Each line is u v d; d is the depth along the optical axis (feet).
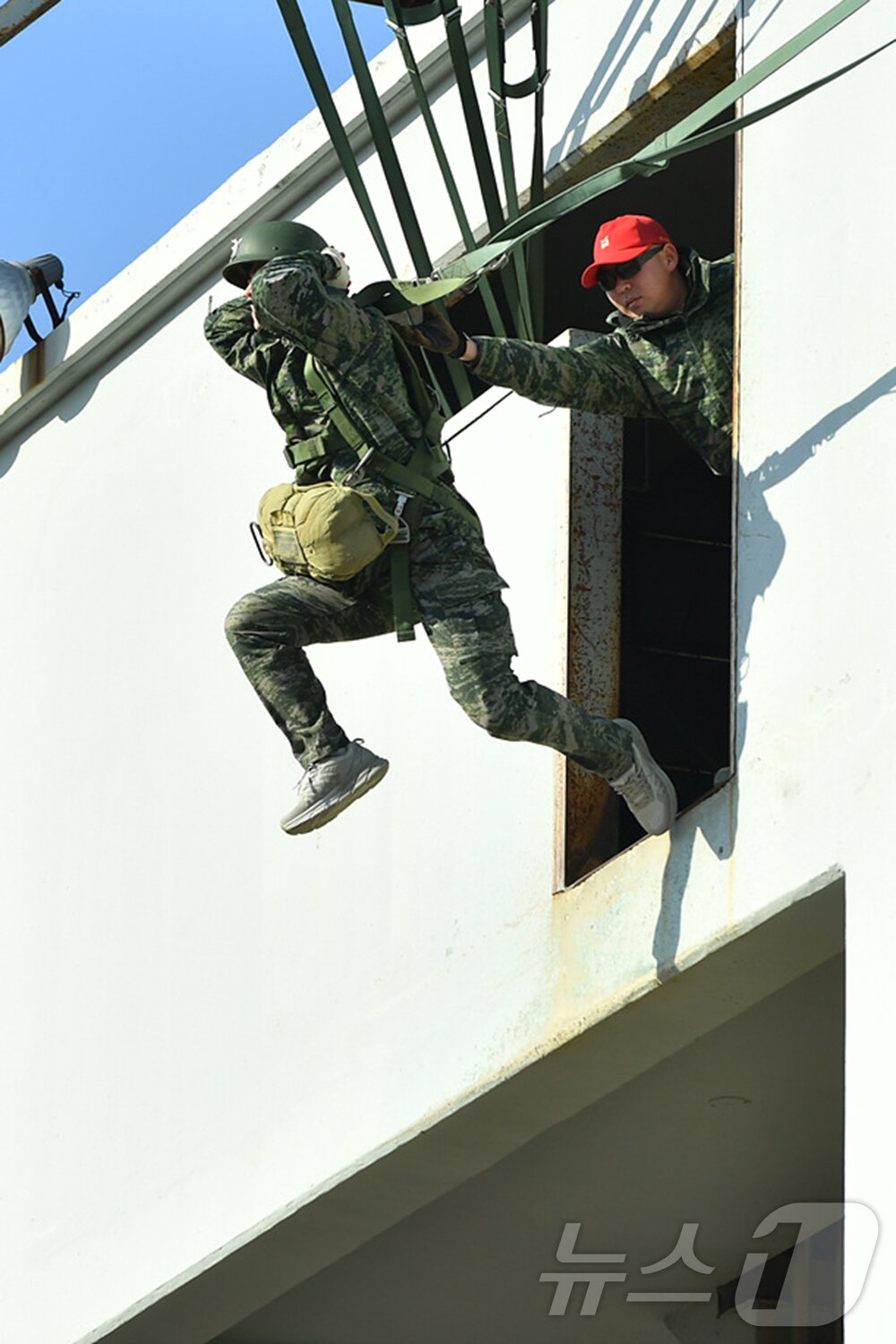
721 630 105.70
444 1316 107.45
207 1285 95.55
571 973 79.97
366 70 82.79
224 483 105.70
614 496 84.53
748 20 80.79
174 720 104.58
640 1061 80.43
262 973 95.50
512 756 86.48
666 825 75.36
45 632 113.70
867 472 71.36
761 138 78.33
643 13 87.76
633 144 89.45
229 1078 95.55
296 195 105.70
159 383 111.24
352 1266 101.86
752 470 75.20
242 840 98.78
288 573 74.84
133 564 109.60
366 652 94.22
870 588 70.33
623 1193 95.96
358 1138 88.17
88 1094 102.99
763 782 72.28
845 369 73.05
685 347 77.66
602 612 82.94
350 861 92.53
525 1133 85.25
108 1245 99.50
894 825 67.41
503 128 81.56
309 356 72.02
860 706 69.67
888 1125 64.54
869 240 73.46
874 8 75.66
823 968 78.95
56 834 109.40
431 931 87.51
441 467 72.84
